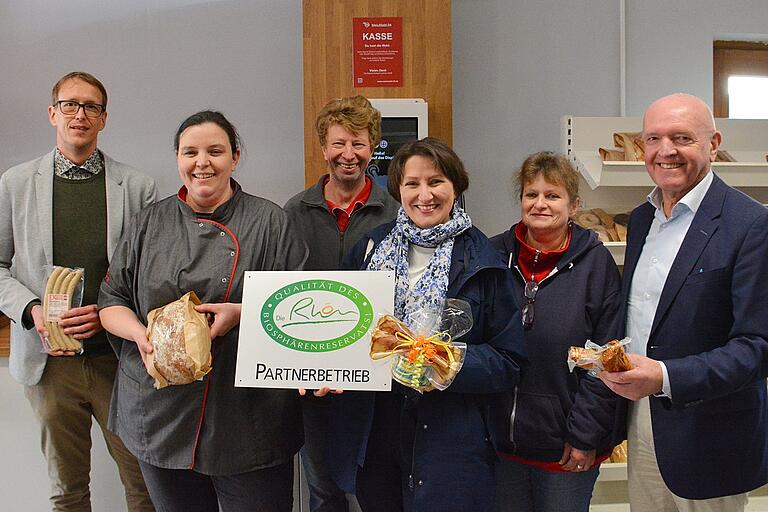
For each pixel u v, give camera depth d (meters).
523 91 3.07
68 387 2.16
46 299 1.97
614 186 2.70
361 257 1.74
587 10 3.07
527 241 1.93
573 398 1.81
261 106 3.01
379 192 2.20
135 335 1.66
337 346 1.58
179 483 1.75
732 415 1.57
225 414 1.69
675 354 1.59
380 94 2.63
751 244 1.50
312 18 2.62
